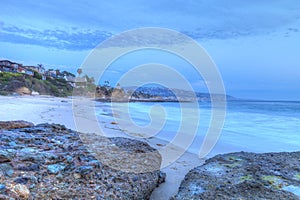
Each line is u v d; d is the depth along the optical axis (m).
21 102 17.84
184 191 3.06
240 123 12.45
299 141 8.02
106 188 2.69
